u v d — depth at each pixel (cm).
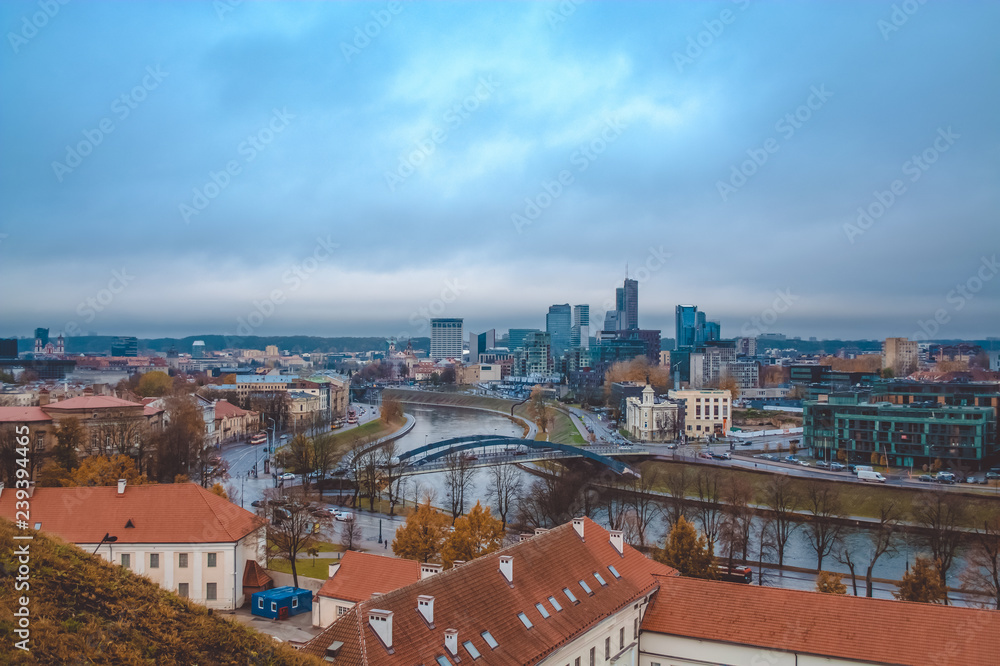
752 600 9325
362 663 6194
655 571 10419
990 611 8250
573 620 8288
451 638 6869
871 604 8712
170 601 7412
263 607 11994
